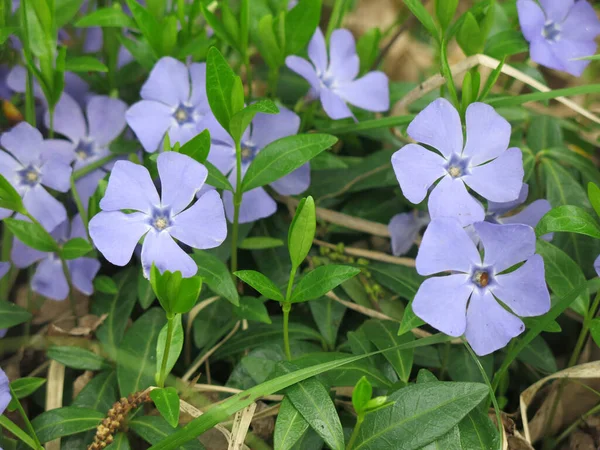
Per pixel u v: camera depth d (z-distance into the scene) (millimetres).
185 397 233
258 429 236
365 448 206
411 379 253
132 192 213
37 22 250
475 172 223
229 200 256
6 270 255
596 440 247
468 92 237
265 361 230
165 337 218
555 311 218
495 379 231
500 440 210
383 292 265
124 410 221
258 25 269
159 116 262
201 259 233
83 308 275
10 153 271
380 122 269
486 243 208
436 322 206
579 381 249
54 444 229
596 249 265
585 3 268
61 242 269
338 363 214
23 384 225
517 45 270
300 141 235
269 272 271
